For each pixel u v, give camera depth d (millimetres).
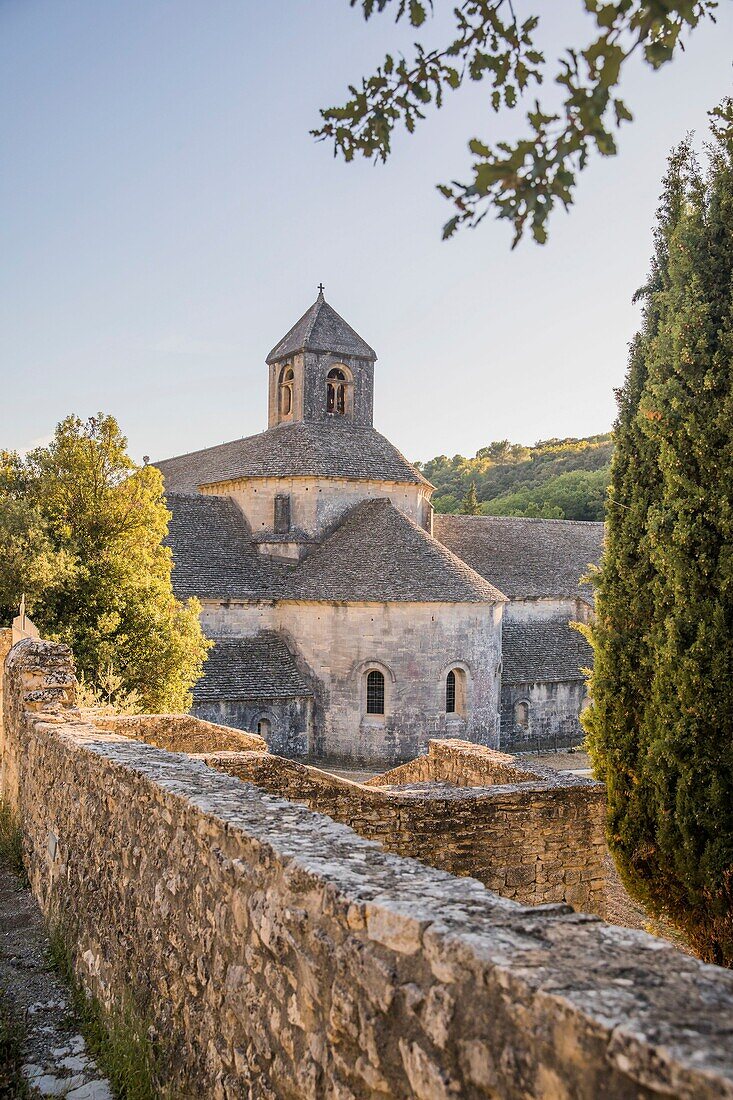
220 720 29953
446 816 9844
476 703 31469
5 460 26016
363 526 34406
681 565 10227
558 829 10359
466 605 31281
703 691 9875
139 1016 5312
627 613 11383
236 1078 4078
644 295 12117
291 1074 3596
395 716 30406
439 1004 2787
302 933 3598
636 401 11938
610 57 3273
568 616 40531
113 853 6238
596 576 12062
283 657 32281
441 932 2865
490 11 4098
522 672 35562
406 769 14102
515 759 12289
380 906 3160
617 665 11430
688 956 2662
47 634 22266
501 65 4211
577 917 3045
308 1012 3516
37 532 23094
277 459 36281
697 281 10578
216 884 4484
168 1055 4879
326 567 33000
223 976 4309
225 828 4438
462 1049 2670
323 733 31438
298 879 3693
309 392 38000
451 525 43969
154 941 5273
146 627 24531
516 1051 2463
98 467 25828
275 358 39531
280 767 9805
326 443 37031
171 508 35438
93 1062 5340
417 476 38281
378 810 9719
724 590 9867
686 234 10805
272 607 33156
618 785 11117
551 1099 2332
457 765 12828
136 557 25609
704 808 9828
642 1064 2080
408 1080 2896
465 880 3531
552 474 110938
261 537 35219
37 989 6492
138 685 23875
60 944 7031
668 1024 2184
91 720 12047
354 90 4398
